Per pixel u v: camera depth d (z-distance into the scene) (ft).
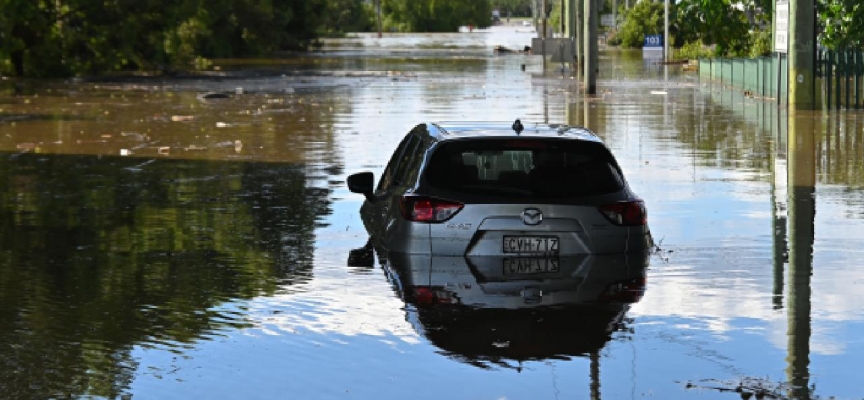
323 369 34.60
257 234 58.80
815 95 138.41
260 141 108.58
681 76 234.58
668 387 32.58
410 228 49.65
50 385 33.45
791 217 63.00
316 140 109.19
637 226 50.11
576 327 39.24
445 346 36.99
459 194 49.55
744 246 54.13
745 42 209.56
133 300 43.93
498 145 49.73
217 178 82.07
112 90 195.62
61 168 88.33
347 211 66.64
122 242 56.65
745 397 31.68
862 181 77.46
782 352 36.06
